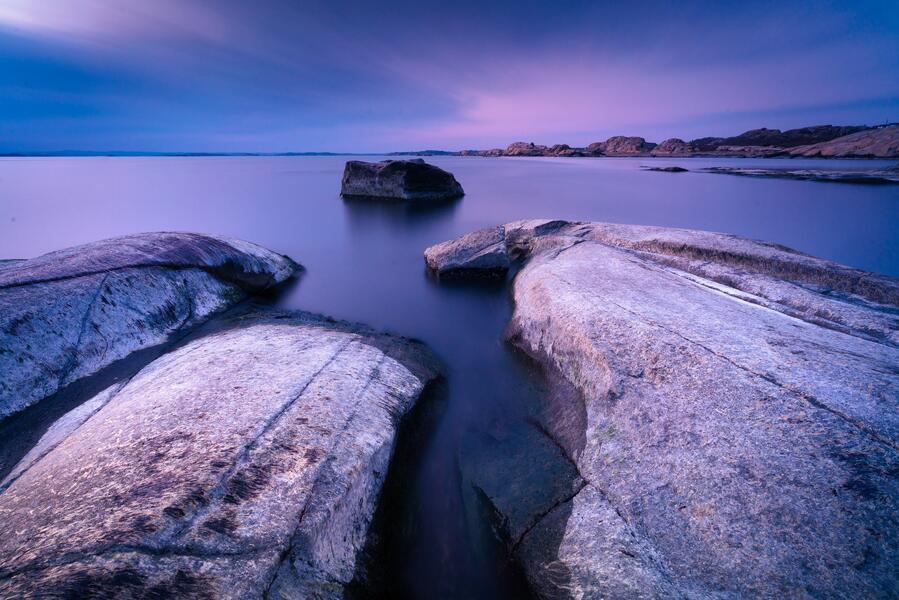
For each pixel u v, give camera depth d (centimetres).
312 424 675
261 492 538
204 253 1503
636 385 757
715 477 569
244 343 999
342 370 867
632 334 876
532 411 921
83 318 1047
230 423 654
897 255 2325
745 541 495
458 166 12212
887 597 414
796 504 509
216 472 552
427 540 664
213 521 489
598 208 4000
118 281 1180
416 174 4588
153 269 1291
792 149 15025
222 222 3409
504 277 1873
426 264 2147
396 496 696
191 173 10306
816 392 650
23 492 582
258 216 3688
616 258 1415
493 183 6644
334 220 3512
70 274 1141
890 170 7144
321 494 557
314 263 2278
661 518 553
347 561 545
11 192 5566
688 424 655
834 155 12938
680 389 719
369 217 3653
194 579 426
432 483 771
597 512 595
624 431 695
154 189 6006
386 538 626
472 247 1945
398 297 1738
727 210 3800
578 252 1542
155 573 423
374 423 740
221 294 1449
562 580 546
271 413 683
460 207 4169
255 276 1672
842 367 714
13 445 782
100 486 541
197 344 1050
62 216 3641
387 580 578
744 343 809
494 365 1178
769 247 1435
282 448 613
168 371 891
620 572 512
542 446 794
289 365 862
